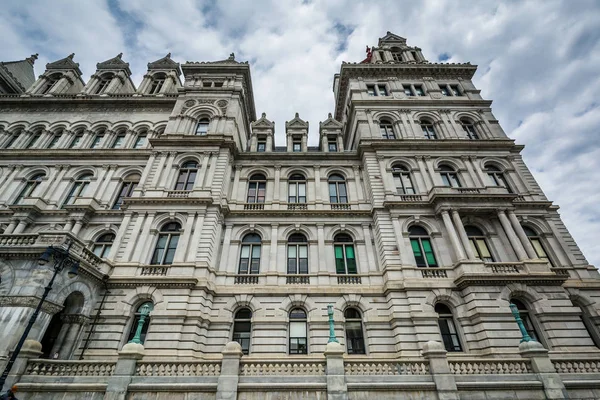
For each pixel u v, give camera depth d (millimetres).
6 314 13812
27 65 43812
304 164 28219
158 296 18609
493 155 27281
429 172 26094
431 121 30875
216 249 22109
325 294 20219
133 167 28141
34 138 31625
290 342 18922
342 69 35438
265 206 25203
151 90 36875
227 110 30203
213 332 18672
